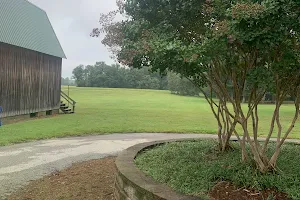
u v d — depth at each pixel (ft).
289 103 128.26
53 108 76.69
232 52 12.27
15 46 59.67
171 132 47.01
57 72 79.20
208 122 60.64
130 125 53.36
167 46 11.35
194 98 174.81
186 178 13.75
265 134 44.80
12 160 26.84
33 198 17.17
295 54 11.65
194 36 16.37
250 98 14.25
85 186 18.76
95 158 27.96
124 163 16.26
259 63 12.86
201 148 20.57
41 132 43.09
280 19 10.16
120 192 14.51
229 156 17.71
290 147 21.66
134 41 14.90
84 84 313.73
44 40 72.33
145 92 220.64
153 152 19.76
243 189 12.66
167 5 14.47
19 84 61.98
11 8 65.92
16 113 61.16
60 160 26.94
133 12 15.74
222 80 15.79
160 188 12.29
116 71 314.35
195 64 12.01
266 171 13.78
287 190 12.22
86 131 45.52
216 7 12.77
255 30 10.17
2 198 17.24
